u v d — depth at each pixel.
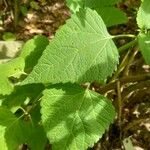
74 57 0.19
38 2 0.79
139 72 0.40
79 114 0.20
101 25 0.20
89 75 0.19
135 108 0.41
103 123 0.20
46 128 0.20
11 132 0.22
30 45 0.23
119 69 0.29
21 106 0.23
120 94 0.31
